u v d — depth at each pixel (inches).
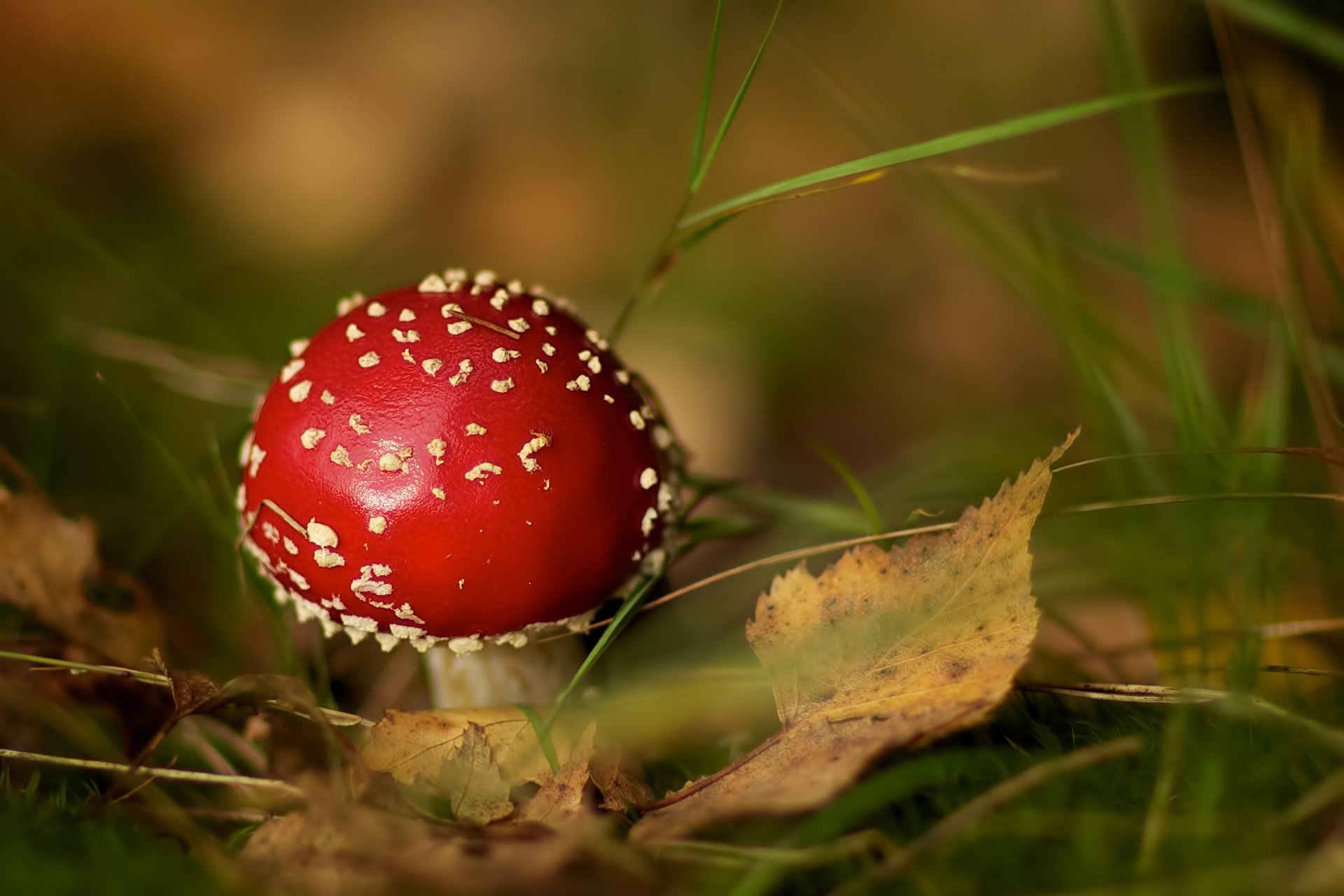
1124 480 15.6
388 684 16.2
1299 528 15.4
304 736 14.6
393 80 27.9
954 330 21.9
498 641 14.7
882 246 23.7
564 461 14.5
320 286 22.7
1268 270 21.2
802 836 13.5
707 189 25.0
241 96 27.5
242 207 25.1
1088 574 15.8
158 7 28.2
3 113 25.8
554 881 13.2
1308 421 15.8
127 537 17.3
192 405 18.5
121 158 25.6
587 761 13.9
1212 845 13.3
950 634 13.9
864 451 19.4
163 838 13.8
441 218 25.4
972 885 13.2
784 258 23.5
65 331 17.2
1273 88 16.8
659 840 13.4
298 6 29.2
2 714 14.8
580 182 25.7
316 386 14.6
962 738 14.1
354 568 14.4
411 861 13.3
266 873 13.3
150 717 15.1
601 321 22.0
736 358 21.1
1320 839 13.3
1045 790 13.7
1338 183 18.1
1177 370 15.5
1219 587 15.1
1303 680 15.0
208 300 21.5
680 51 27.7
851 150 24.7
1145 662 15.8
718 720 15.0
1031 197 16.8
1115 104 14.9
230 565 16.1
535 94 27.7
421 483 14.3
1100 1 16.3
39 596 15.2
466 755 13.9
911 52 25.4
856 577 14.2
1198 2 24.7
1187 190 23.4
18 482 16.3
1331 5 18.0
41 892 13.3
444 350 14.5
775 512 16.3
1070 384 19.9
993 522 14.1
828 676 14.0
